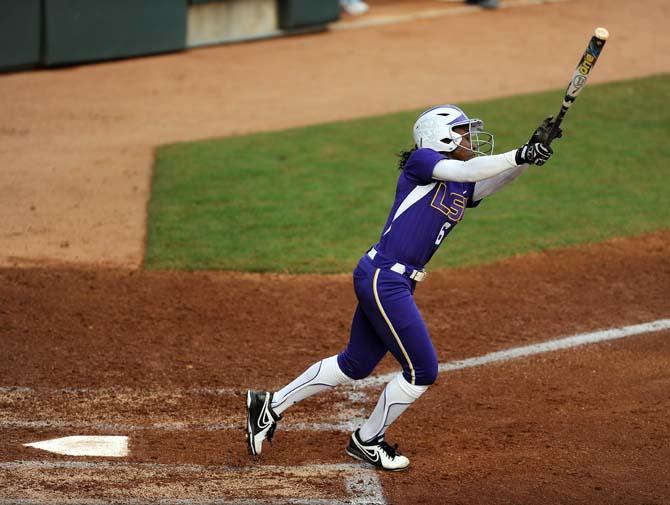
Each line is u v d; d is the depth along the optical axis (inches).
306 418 855.7
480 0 2918.3
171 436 806.5
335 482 717.3
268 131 1859.0
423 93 2106.3
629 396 892.6
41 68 2236.7
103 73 2222.0
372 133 1846.7
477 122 703.7
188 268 1256.8
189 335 1053.2
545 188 1599.4
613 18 2802.7
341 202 1513.3
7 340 1016.9
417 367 707.4
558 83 2176.4
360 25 2687.0
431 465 751.1
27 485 690.8
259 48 2466.8
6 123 1870.1
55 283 1189.1
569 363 981.8
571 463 748.6
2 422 822.5
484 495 693.3
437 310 1136.8
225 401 888.9
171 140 1802.4
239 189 1560.0
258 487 705.0
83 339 1030.4
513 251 1338.6
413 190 696.4
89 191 1542.8
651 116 1950.1
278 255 1306.6
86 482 701.3
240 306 1141.1
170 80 2182.6
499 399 893.2
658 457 756.0
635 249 1348.4
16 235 1357.0
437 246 713.0
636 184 1614.2
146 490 690.8
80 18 2219.5
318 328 1082.1
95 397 887.7
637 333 1064.2
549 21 2763.3
